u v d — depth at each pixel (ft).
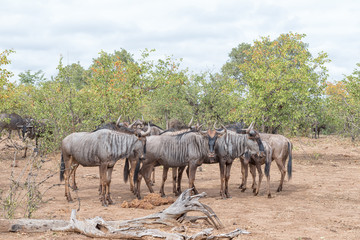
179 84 80.48
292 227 27.86
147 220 25.84
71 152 36.17
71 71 72.90
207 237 22.77
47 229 25.40
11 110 83.56
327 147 95.40
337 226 28.37
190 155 38.78
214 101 80.33
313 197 40.57
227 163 40.47
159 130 48.93
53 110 67.46
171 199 36.17
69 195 36.60
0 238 23.39
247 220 29.68
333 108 90.84
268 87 66.85
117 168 61.16
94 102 70.23
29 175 29.86
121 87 68.18
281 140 44.16
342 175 56.03
